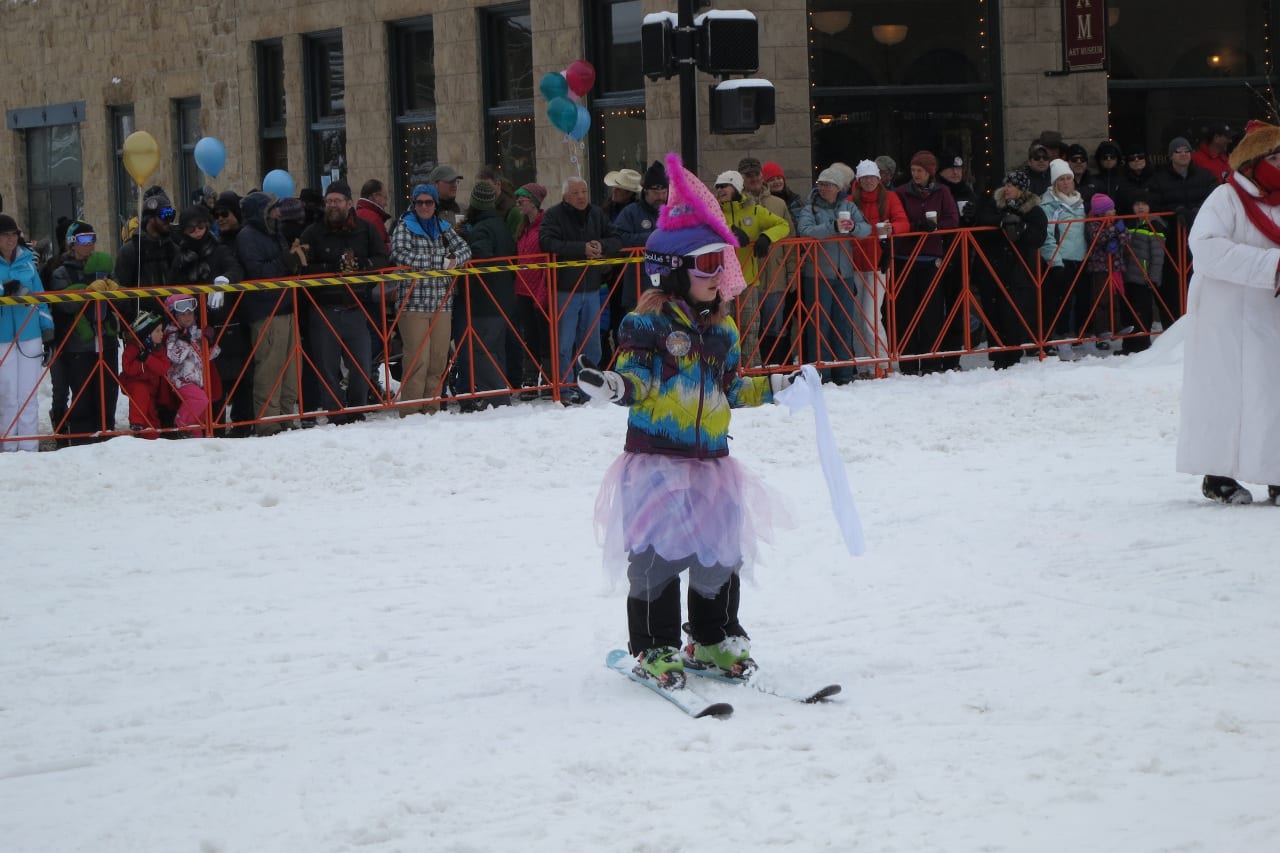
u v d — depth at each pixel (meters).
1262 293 21.30
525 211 35.72
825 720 13.70
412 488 26.08
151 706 14.81
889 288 36.31
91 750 13.56
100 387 30.98
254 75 55.84
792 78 41.16
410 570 20.50
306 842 11.22
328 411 32.38
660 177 35.03
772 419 29.47
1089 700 13.77
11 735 14.07
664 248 14.83
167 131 60.72
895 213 36.56
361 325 33.12
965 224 38.44
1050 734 12.96
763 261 35.09
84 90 65.12
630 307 35.03
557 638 17.00
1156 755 12.28
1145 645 15.36
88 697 15.25
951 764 12.33
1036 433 28.92
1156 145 45.22
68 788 12.67
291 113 54.09
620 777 12.40
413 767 12.80
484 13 46.94
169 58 60.03
